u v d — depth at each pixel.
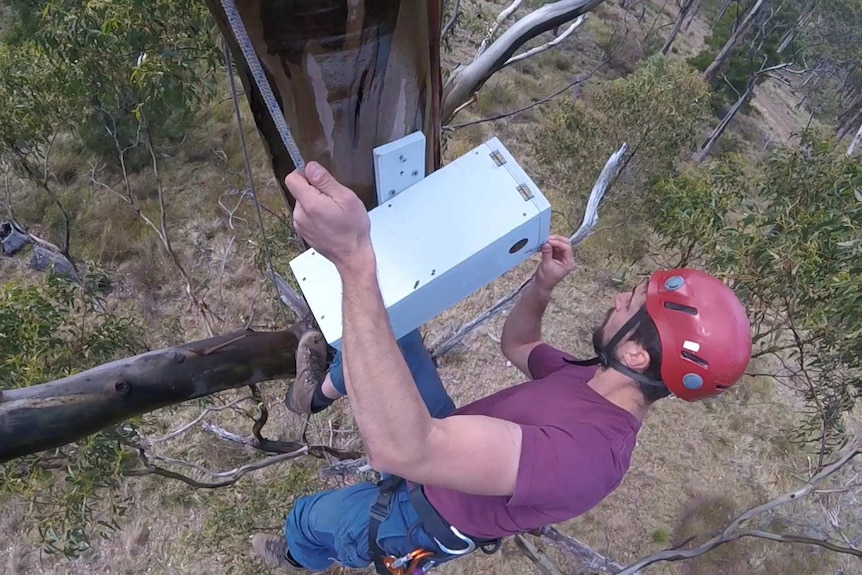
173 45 3.45
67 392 2.14
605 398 1.45
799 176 4.30
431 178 1.46
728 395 7.05
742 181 4.88
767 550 6.07
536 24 2.81
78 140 8.15
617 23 21.84
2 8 9.76
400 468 1.05
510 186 1.48
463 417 1.14
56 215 7.83
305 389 2.32
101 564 5.58
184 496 5.81
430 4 1.11
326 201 0.96
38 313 3.56
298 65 1.07
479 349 6.89
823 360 3.66
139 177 8.30
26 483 3.56
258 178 8.40
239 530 4.61
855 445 4.27
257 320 7.07
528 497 1.15
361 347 1.00
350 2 1.00
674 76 8.04
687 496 6.33
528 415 1.41
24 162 5.52
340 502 1.99
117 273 7.45
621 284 7.81
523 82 12.60
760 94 25.75
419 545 1.62
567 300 7.64
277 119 0.97
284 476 5.33
